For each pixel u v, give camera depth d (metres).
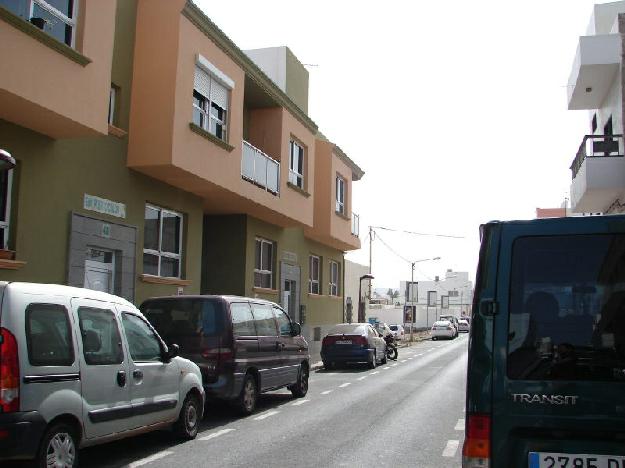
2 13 9.34
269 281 22.38
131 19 14.16
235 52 16.62
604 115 20.78
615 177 17.69
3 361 5.71
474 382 4.05
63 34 10.90
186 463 7.54
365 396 13.88
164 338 10.51
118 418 7.08
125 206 13.73
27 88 9.84
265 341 11.79
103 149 13.09
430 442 8.94
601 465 3.79
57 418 6.18
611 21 22.48
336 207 27.03
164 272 15.52
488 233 4.21
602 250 4.02
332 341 21.08
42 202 11.45
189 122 14.37
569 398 3.87
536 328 4.01
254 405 11.32
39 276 11.30
